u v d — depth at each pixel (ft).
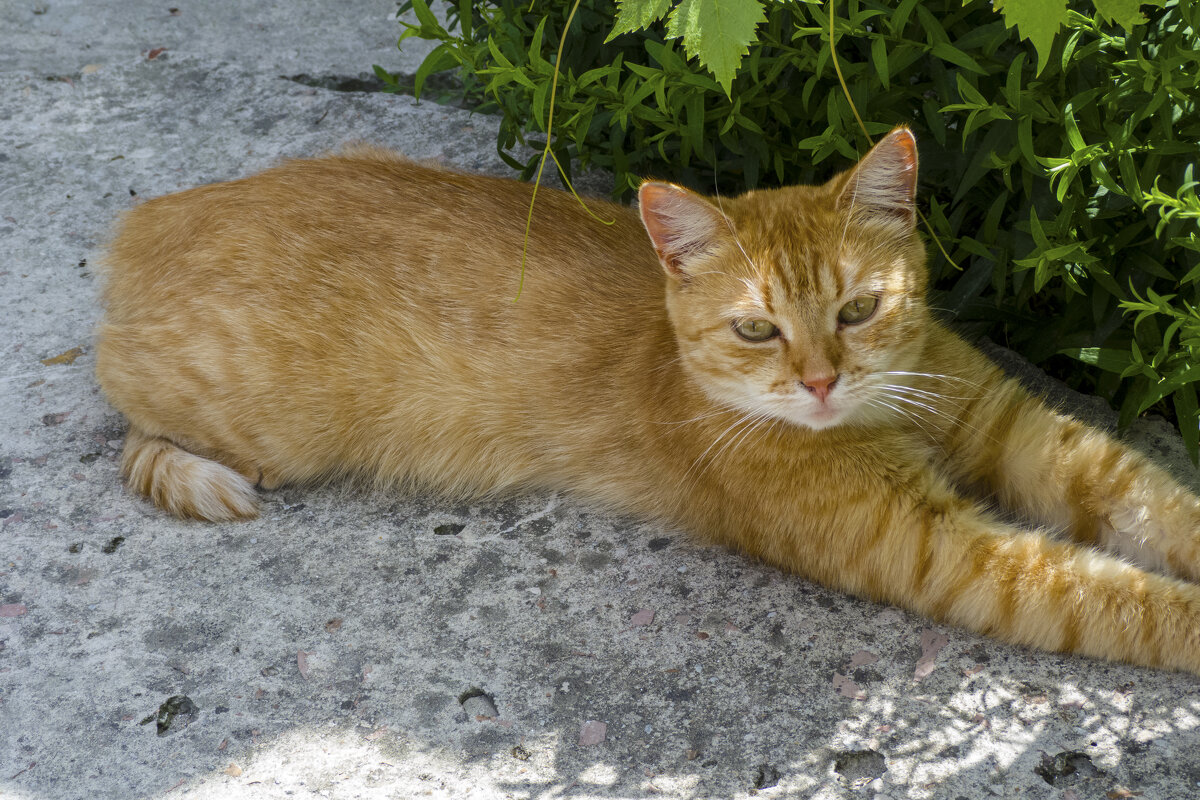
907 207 3.90
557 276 4.16
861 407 3.96
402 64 5.30
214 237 4.23
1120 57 3.99
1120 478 4.00
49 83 5.23
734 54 3.33
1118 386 4.26
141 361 4.24
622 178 4.48
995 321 4.36
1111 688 3.80
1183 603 3.81
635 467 4.14
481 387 4.17
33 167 4.94
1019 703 3.78
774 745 3.76
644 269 4.18
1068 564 3.86
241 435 4.25
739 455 4.00
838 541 3.96
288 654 3.93
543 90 4.10
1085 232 4.08
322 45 5.43
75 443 4.30
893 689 3.82
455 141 4.97
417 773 3.76
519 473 4.23
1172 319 4.13
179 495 4.14
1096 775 3.68
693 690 3.85
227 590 4.04
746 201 3.99
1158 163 4.00
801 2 4.05
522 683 3.88
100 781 3.77
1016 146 4.01
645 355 4.09
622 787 3.73
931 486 3.96
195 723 3.84
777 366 3.90
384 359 4.18
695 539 4.11
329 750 3.80
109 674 3.91
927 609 3.92
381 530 4.16
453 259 4.18
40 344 4.48
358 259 4.19
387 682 3.89
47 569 4.07
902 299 3.92
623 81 4.43
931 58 4.09
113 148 5.00
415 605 4.00
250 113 5.11
